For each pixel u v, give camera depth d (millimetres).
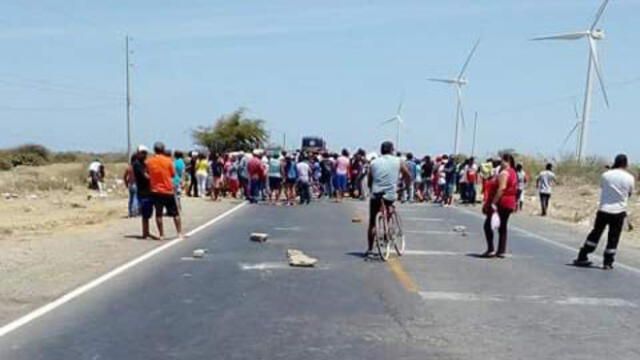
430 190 34562
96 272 11953
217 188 31516
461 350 7555
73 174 48719
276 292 10508
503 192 14719
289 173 30250
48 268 12320
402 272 12523
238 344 7613
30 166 59906
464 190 33219
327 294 10430
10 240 16547
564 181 50375
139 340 7703
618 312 9734
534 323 8938
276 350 7410
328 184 34312
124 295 10070
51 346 7414
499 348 7680
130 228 19344
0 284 10734
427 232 19922
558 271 13305
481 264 13875
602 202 13867
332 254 14750
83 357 7039
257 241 16656
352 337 7988
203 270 12367
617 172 13797
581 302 10367
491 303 10078
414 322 8781
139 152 16891
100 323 8414
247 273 12148
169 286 10805
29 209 28078
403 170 14602
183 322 8547
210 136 85375
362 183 33562
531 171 52969
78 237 17125
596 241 14008
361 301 9969
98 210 27547
